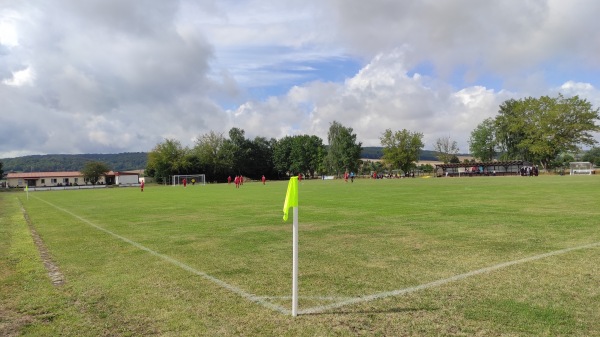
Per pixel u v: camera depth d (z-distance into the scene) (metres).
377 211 16.95
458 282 6.25
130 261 8.46
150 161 109.25
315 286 6.29
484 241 9.48
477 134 116.38
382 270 7.11
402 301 5.47
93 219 17.56
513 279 6.30
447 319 4.80
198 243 10.39
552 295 5.52
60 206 27.42
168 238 11.36
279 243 10.09
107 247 10.27
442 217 14.21
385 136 104.88
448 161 117.25
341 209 18.28
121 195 42.09
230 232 12.17
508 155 106.12
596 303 5.18
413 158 104.00
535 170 70.19
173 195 37.88
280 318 5.00
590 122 81.00
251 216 16.58
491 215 14.35
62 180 131.50
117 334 4.66
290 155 132.00
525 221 12.59
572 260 7.41
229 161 116.06
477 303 5.29
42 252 9.85
